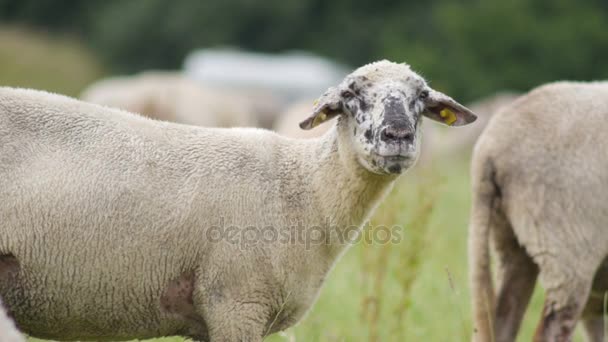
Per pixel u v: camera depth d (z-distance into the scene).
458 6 127.19
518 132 25.22
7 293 19.88
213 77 111.25
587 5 130.25
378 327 26.62
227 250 20.52
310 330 27.11
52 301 20.06
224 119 57.84
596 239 24.42
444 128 75.06
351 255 36.53
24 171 19.80
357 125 20.89
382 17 153.88
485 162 25.55
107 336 21.03
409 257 26.69
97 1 177.62
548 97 25.48
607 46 119.94
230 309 20.58
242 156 21.41
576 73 119.50
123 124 21.02
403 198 28.61
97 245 19.95
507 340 25.75
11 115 20.17
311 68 118.25
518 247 25.80
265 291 20.81
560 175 24.58
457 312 29.47
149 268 20.31
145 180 20.39
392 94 20.75
